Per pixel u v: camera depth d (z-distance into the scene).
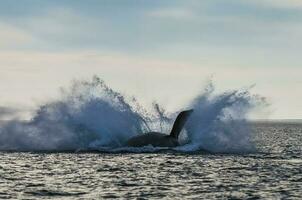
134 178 176.88
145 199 141.88
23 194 147.25
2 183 165.25
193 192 152.75
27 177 177.50
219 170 197.00
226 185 165.12
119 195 147.00
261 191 155.50
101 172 189.12
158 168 199.25
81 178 176.25
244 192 153.50
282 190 157.38
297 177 182.88
